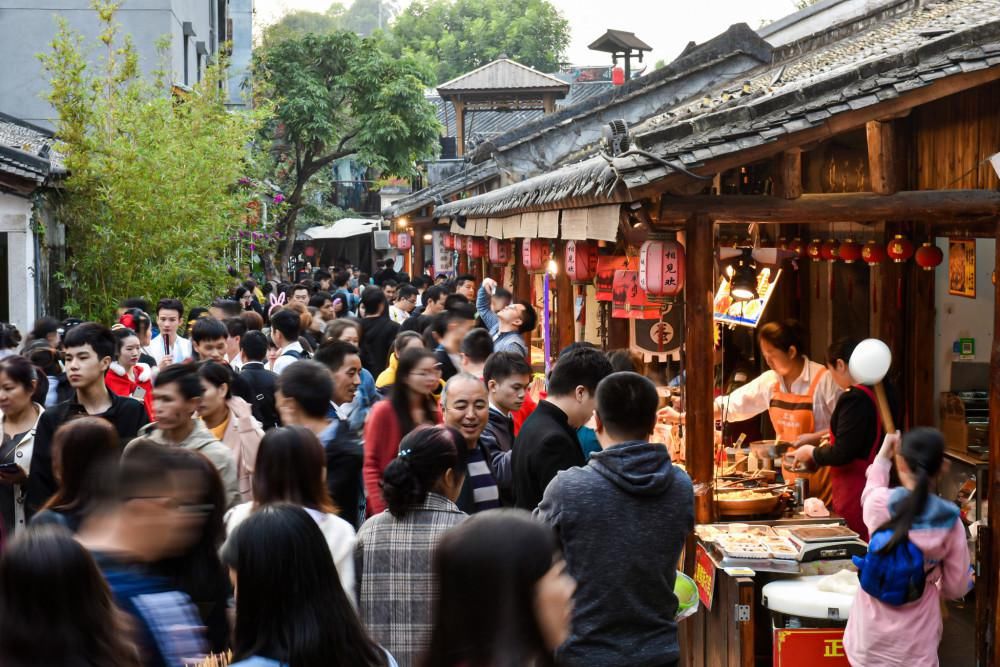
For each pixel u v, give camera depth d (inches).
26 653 94.6
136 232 560.4
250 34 1326.3
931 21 364.2
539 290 549.0
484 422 202.1
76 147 560.1
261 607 105.0
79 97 567.2
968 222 264.1
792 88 230.8
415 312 553.6
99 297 561.6
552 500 152.5
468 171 850.8
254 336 307.7
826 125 217.8
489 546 80.7
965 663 251.0
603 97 581.6
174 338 374.6
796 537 225.0
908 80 212.5
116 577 120.6
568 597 83.8
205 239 594.9
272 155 1237.7
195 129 613.6
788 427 288.0
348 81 1158.3
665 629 153.1
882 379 227.5
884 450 202.1
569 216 299.4
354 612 109.7
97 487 127.0
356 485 222.2
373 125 1151.6
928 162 259.9
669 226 246.4
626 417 155.8
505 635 79.6
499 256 536.4
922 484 193.0
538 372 494.3
